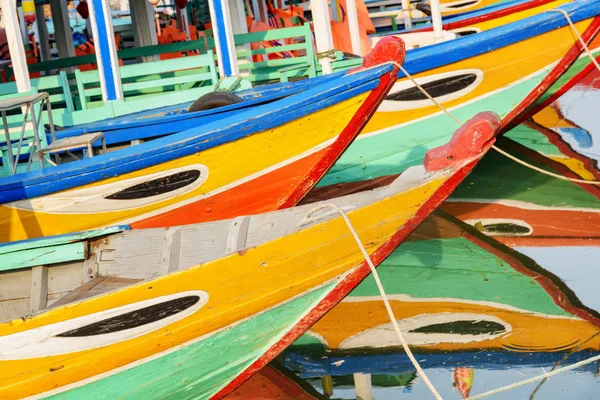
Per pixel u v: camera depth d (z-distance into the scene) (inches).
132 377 282.0
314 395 307.4
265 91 497.7
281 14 829.8
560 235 422.0
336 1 751.7
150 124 451.2
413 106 436.5
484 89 435.5
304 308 295.9
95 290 299.7
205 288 273.7
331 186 459.5
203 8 860.6
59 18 723.4
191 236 323.0
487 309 354.6
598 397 283.0
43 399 275.3
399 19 1027.9
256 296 282.2
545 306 353.1
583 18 410.0
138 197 380.5
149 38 705.6
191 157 375.2
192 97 527.2
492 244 418.0
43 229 380.5
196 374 292.4
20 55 480.4
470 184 494.6
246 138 375.6
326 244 282.8
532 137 583.8
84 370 273.6
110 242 325.7
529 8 802.2
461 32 832.9
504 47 420.8
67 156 474.0
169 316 273.6
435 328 343.0
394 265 402.9
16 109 510.9
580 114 639.1
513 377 302.4
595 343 319.6
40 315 261.9
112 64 510.9
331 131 381.7
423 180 287.9
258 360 302.2
